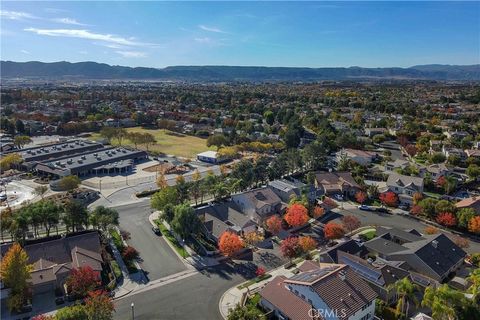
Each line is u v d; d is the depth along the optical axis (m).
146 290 73.62
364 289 63.59
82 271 70.81
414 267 80.56
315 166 162.38
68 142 198.50
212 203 119.62
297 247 85.44
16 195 127.25
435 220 108.88
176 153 196.00
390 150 197.25
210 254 88.00
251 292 73.12
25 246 80.94
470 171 146.75
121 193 131.75
